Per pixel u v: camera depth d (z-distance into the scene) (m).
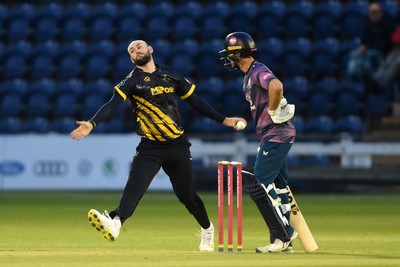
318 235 46.28
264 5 102.94
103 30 103.44
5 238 43.78
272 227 34.75
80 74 100.00
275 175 35.31
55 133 91.69
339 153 83.88
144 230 49.56
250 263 30.12
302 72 97.25
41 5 109.44
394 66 91.44
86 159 84.38
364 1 103.44
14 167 85.38
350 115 93.00
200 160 84.50
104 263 29.88
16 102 96.25
